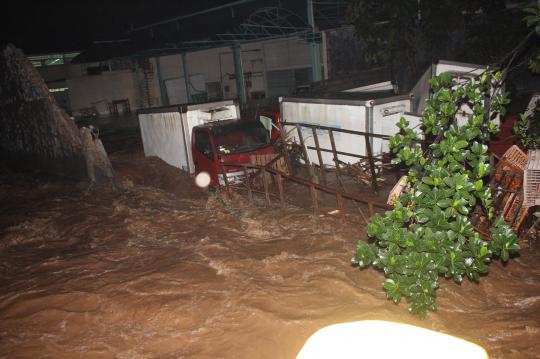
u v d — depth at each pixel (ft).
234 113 45.80
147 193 36.52
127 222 28.81
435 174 12.34
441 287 18.28
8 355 15.31
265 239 24.88
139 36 124.36
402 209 12.67
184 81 115.14
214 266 20.95
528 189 21.81
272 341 14.83
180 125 43.98
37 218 30.76
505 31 50.26
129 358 14.67
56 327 16.85
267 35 92.22
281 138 39.60
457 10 49.34
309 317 15.94
